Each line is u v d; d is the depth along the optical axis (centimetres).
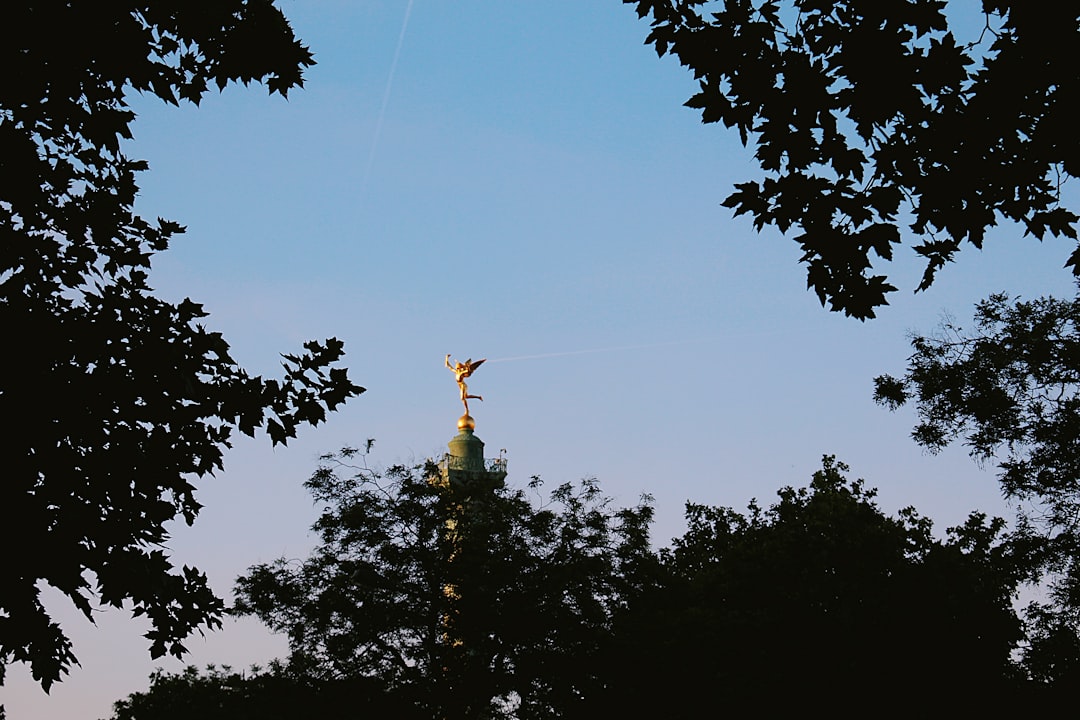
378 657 5397
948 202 1533
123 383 1883
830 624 5838
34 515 1819
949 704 5825
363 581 5381
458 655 5356
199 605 1956
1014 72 1455
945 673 5844
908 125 1520
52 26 1747
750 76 1517
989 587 6169
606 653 5384
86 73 1859
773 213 1589
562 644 5362
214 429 1972
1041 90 1468
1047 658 4619
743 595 6241
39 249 1973
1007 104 1470
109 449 1892
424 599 5484
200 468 1966
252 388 1983
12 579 1827
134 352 1895
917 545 6569
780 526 6606
